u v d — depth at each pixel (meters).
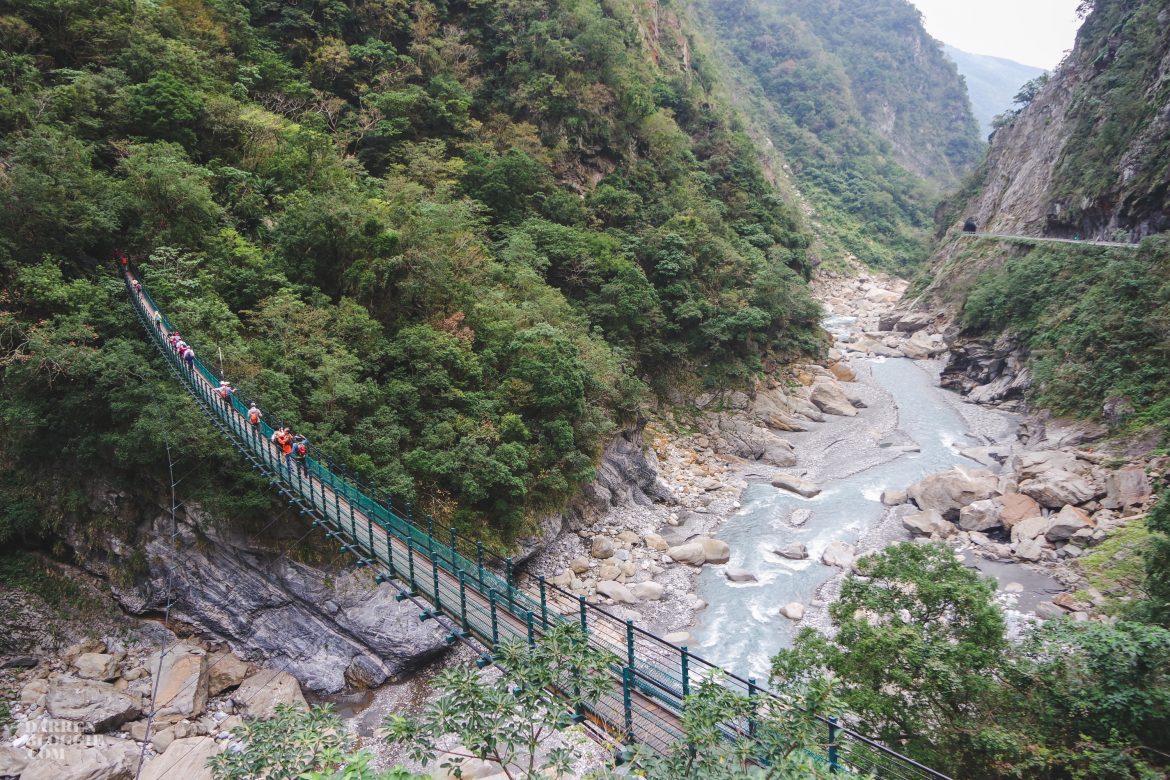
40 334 20.70
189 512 22.34
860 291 96.94
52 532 22.66
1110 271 45.19
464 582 15.47
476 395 28.94
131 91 30.80
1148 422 35.59
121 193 26.30
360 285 28.31
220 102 32.97
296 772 8.59
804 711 8.56
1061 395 43.53
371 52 45.31
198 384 21.94
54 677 20.59
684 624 26.48
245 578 22.67
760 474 42.22
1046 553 29.39
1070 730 12.70
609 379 36.34
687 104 68.31
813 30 176.62
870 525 34.59
